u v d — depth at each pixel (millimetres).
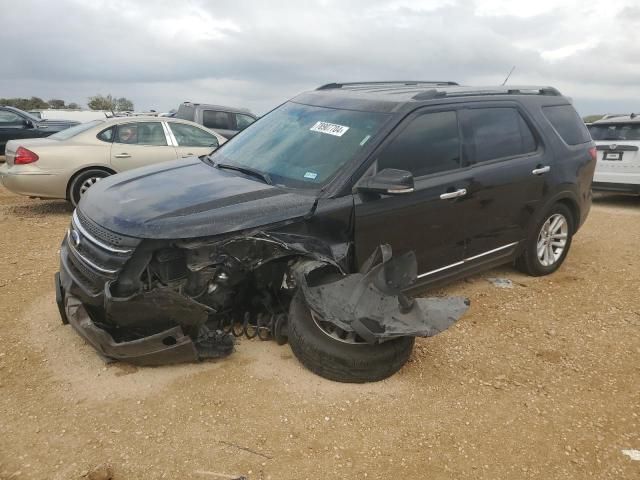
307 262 3975
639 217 10148
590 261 7160
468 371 4258
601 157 10914
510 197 5480
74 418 3432
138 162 9234
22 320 4664
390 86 5828
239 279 3930
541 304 5605
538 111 5977
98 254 3760
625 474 3256
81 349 4191
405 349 3994
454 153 5004
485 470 3221
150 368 3963
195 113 14203
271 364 4070
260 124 5492
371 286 3855
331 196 4199
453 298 4145
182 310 3629
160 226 3680
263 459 3178
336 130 4734
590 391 4094
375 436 3436
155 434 3324
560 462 3324
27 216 8836
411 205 4570
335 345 3836
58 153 8656
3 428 3318
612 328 5152
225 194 4109
